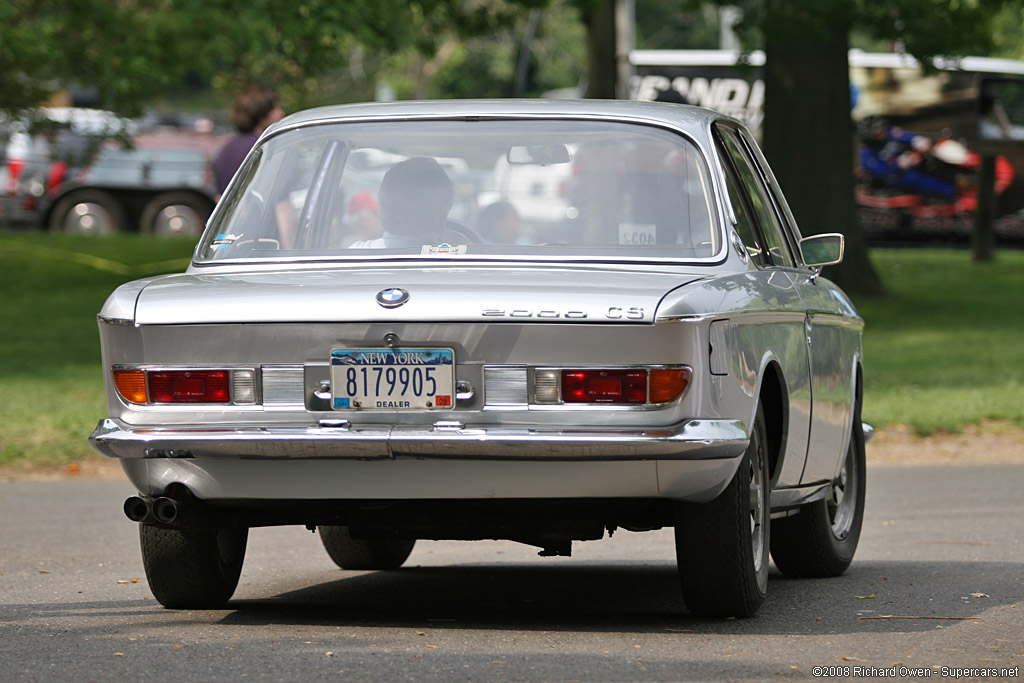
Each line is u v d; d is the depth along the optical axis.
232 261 19.64
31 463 40.59
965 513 32.22
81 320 70.94
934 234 111.69
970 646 17.80
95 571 24.91
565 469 17.22
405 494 17.55
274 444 17.33
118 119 75.81
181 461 17.98
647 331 16.97
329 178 20.22
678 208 19.36
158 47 65.62
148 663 16.52
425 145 20.17
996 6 68.94
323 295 17.62
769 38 67.94
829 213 74.12
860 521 25.72
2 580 23.83
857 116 111.69
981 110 110.62
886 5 66.62
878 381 54.34
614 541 29.73
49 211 100.06
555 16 176.75
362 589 23.09
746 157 21.84
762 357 18.84
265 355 17.67
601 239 19.20
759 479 19.42
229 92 91.56
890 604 21.05
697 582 18.83
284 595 22.42
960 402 48.69
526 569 25.69
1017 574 23.95
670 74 113.06
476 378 17.23
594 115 20.11
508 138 20.02
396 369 17.36
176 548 19.88
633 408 17.03
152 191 100.44
